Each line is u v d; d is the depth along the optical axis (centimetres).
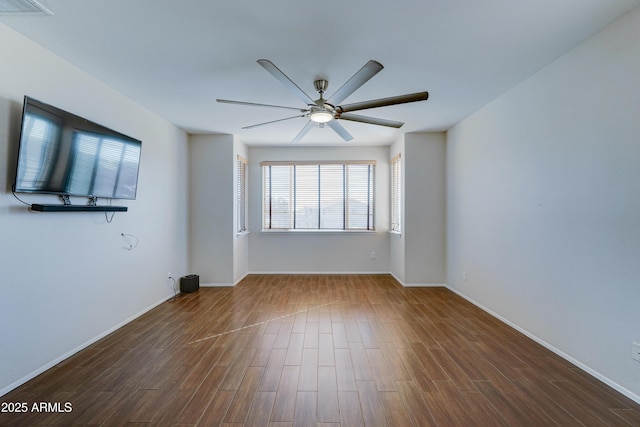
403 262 471
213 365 229
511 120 294
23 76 205
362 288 454
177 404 182
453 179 430
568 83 226
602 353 203
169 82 274
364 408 179
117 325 298
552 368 222
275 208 555
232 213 464
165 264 391
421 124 416
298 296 412
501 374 215
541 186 256
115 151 281
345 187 553
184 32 199
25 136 196
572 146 223
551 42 212
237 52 224
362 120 287
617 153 191
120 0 168
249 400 187
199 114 364
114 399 187
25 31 199
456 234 422
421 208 463
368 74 199
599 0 170
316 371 221
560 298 238
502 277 314
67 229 240
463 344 263
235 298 403
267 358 240
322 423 167
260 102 322
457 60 236
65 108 237
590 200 210
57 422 166
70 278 243
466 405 182
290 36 203
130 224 320
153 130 360
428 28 195
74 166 236
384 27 194
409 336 281
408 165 462
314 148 548
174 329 298
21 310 203
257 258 552
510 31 199
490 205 334
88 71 254
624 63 185
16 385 198
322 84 266
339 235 550
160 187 378
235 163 472
